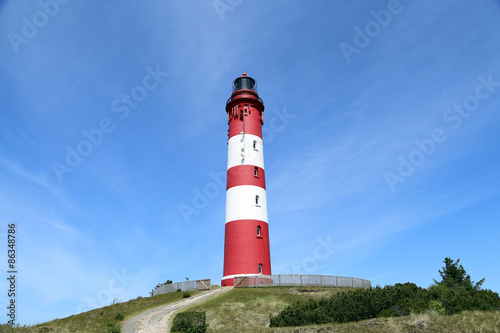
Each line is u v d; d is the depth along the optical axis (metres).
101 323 32.97
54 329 31.36
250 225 50.84
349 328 25.67
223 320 33.00
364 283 47.72
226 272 49.97
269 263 51.25
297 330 26.66
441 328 23.80
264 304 36.59
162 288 51.12
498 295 29.66
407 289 29.69
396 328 24.52
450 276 47.25
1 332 29.42
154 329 30.73
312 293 41.25
